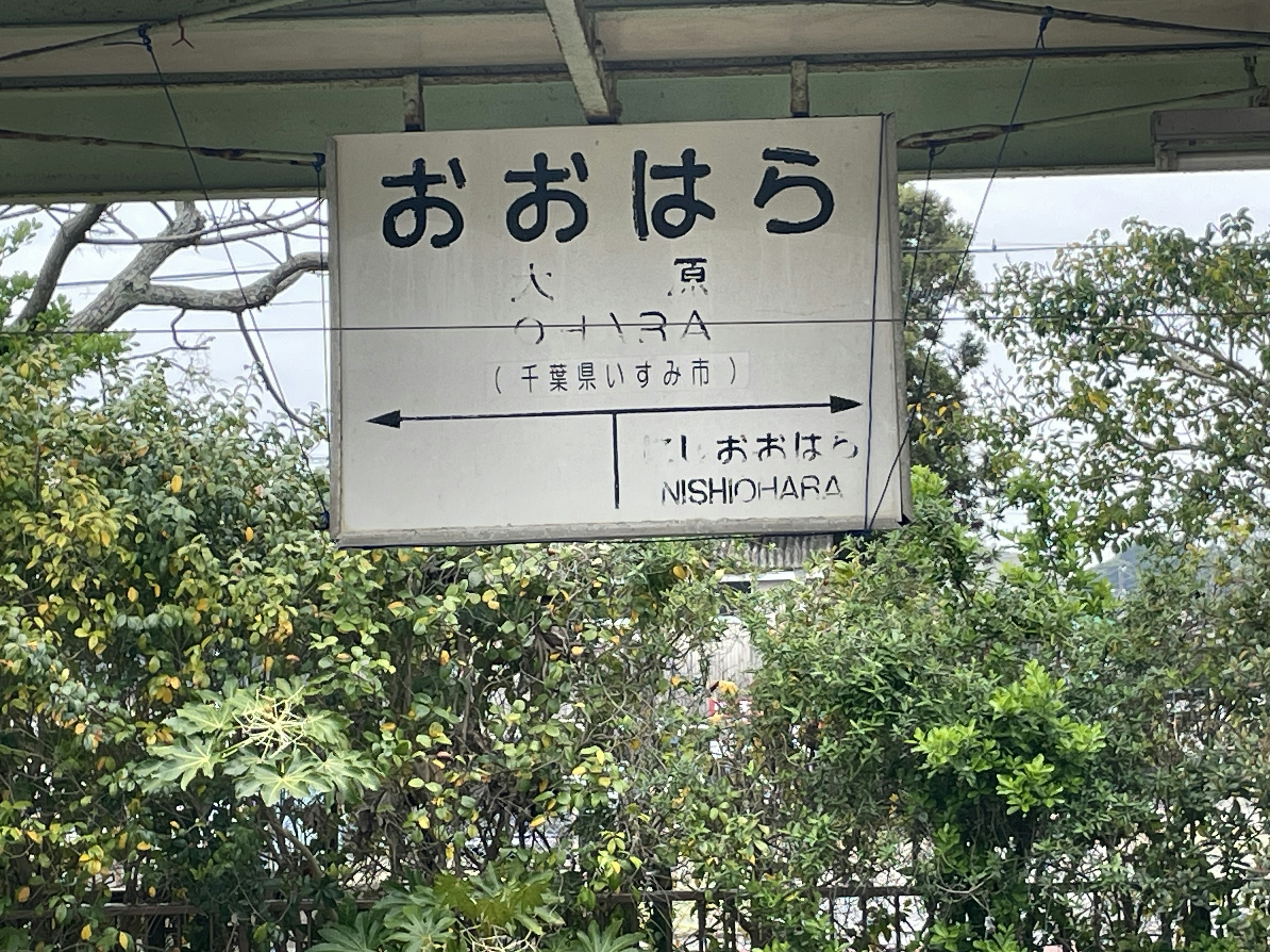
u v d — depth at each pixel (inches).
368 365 167.5
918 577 269.6
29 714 238.2
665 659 255.6
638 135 168.7
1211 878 239.0
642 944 233.0
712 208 167.8
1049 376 302.0
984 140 218.5
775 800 258.7
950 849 238.4
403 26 185.3
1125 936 242.8
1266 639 251.9
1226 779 238.8
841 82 220.7
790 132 168.2
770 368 165.6
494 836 255.8
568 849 245.9
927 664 246.5
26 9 185.2
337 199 169.8
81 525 230.7
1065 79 219.0
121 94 218.8
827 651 251.1
